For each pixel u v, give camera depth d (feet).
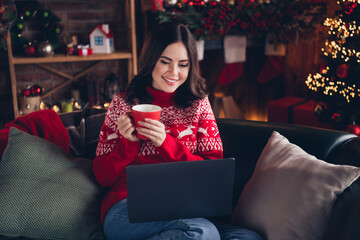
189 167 4.03
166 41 4.80
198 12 10.34
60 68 10.80
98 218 5.01
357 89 8.82
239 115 12.04
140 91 5.20
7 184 4.88
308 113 10.91
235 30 11.09
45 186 4.93
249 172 5.51
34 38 10.32
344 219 4.24
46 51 9.51
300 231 4.40
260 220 4.68
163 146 4.59
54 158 5.20
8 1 7.73
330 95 9.27
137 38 11.45
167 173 4.01
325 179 4.48
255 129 5.75
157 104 5.21
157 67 4.92
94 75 11.21
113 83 10.71
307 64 12.37
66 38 10.23
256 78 13.12
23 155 5.04
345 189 4.46
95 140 6.18
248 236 4.47
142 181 3.99
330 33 9.39
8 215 4.72
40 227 4.75
